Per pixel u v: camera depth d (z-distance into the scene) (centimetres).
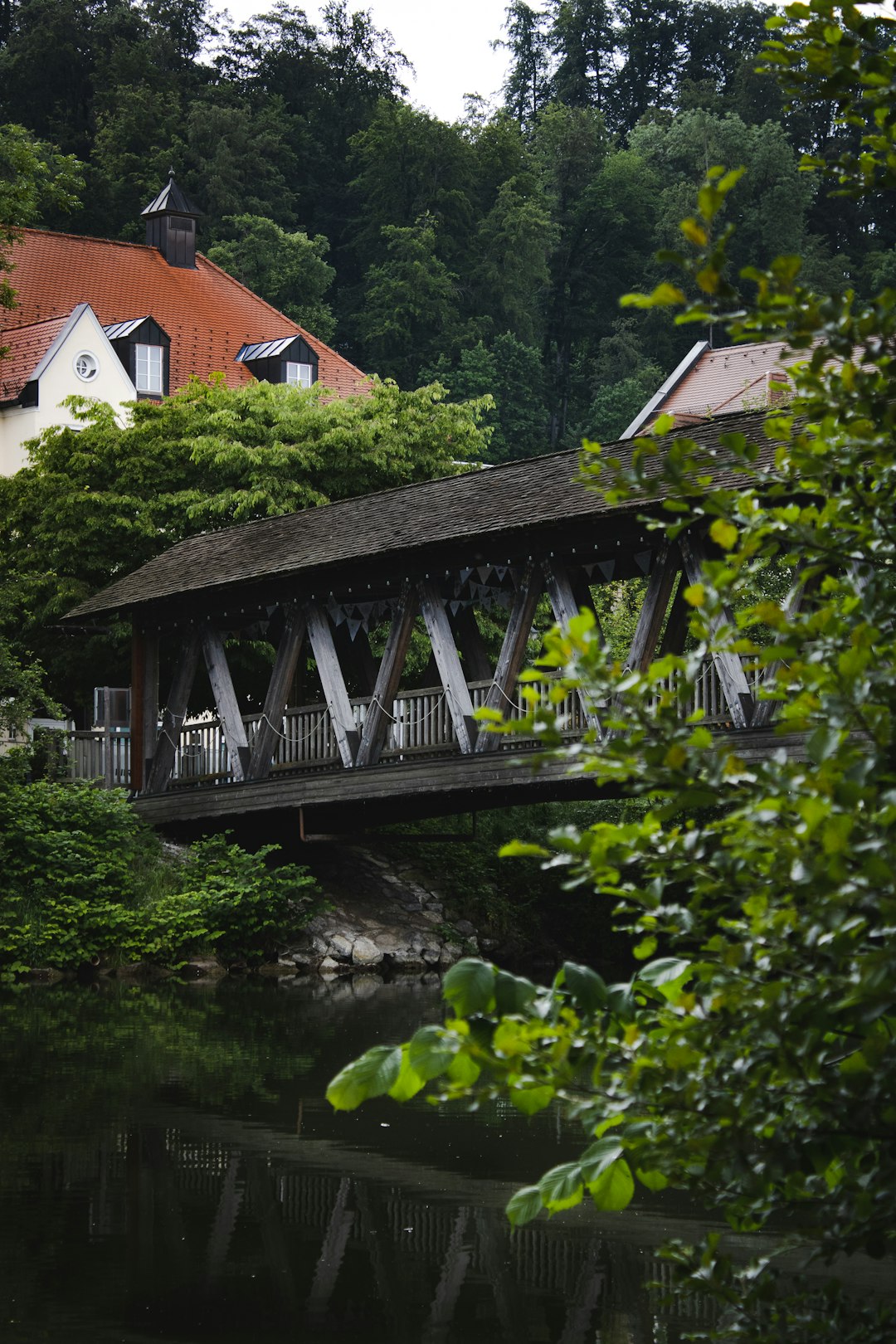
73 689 3155
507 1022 338
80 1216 800
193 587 2406
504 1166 923
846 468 366
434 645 2080
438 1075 348
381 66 8569
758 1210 380
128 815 2411
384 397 3175
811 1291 403
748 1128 351
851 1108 347
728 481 1441
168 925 2236
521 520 1912
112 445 3075
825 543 376
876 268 7238
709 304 343
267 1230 773
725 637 353
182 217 5300
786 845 315
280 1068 1302
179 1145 978
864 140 394
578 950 2786
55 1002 1844
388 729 2202
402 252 6912
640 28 9150
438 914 2641
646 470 1723
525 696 356
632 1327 617
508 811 2992
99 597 2666
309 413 3094
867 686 325
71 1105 1117
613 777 352
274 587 2344
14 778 2448
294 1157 946
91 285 4975
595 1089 357
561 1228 777
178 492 3044
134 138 7138
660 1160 359
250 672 3005
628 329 7381
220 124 7162
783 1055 337
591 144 8200
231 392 3194
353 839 2345
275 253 6644
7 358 4431
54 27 7612
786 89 395
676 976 363
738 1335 404
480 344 6762
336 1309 643
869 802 319
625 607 3036
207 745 2527
